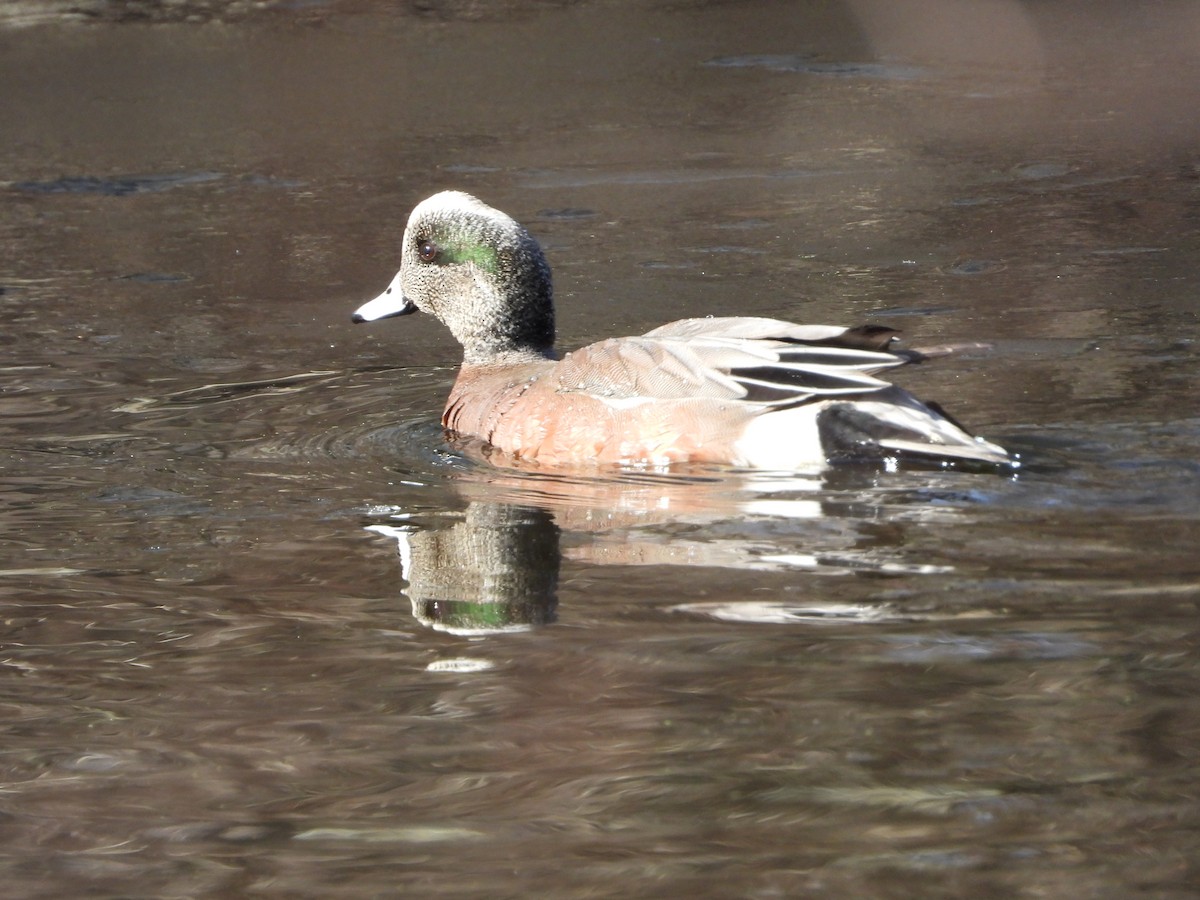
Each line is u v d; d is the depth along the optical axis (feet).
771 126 80.23
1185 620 24.26
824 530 28.99
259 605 27.02
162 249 60.75
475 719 22.33
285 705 23.09
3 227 64.85
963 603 25.29
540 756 21.15
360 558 29.12
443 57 100.42
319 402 41.09
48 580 28.53
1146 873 17.70
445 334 48.57
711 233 60.23
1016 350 41.88
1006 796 19.51
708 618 25.30
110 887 18.47
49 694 23.76
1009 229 58.23
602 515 30.89
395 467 35.01
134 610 27.02
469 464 34.99
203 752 21.76
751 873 18.04
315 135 81.15
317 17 111.34
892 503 30.22
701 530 29.40
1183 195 61.98
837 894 17.49
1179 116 77.61
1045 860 18.06
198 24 109.70
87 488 34.04
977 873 17.84
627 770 20.52
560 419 34.73
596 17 112.06
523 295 40.14
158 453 36.68
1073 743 20.72
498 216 40.45
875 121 80.48
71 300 53.62
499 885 18.08
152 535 30.83
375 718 22.50
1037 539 27.89
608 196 67.15
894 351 32.50
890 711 21.83
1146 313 45.57
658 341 34.68
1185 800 19.22
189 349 47.24
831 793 19.72
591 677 23.38
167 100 89.92
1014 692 22.21
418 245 41.01
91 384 43.34
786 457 32.14
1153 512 29.04
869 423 32.01
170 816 20.10
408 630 25.66
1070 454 32.65
